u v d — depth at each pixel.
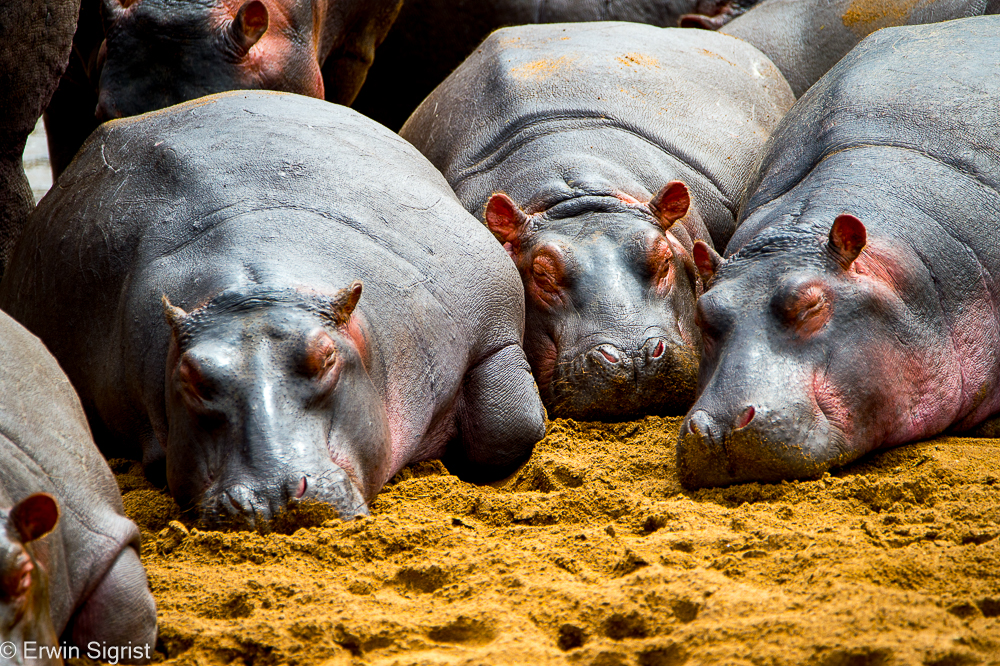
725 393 23.62
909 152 27.98
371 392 23.25
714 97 37.72
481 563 19.58
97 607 17.00
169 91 37.28
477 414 27.47
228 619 18.44
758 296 24.88
